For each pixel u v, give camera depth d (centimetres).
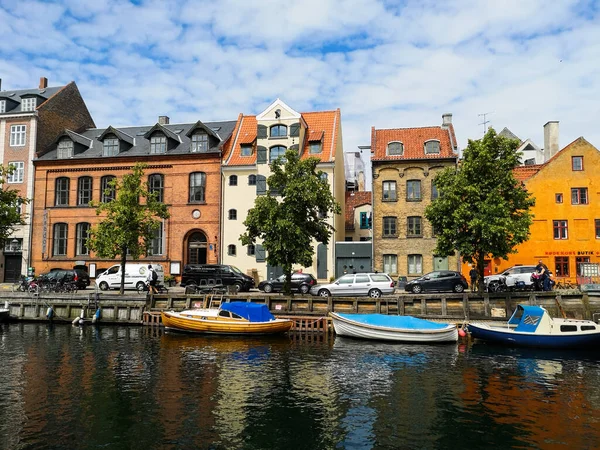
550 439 1080
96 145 4188
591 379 1564
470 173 2527
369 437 1091
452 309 2478
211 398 1357
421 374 1620
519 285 2806
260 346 2095
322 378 1567
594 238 3559
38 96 4262
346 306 2547
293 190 2500
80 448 1028
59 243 4000
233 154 3891
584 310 2416
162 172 3894
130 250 2928
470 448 1036
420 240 3606
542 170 3669
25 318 2825
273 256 2562
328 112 4134
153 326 2631
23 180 4075
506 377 1587
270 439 1079
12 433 1105
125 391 1417
